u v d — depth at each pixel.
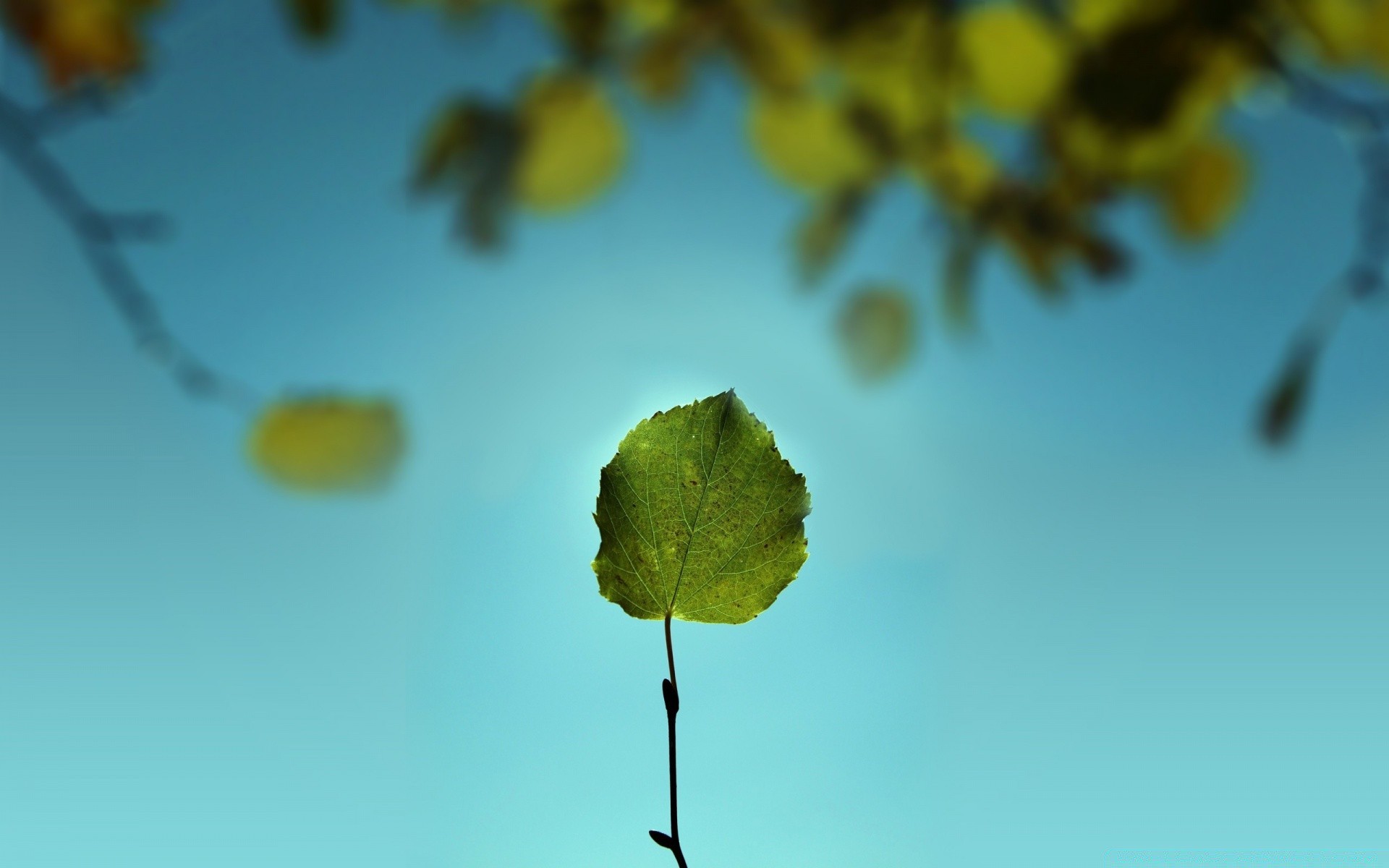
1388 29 0.74
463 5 0.84
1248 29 0.76
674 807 0.44
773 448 0.47
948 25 0.80
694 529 0.47
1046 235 0.85
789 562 0.47
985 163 0.85
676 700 0.45
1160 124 0.79
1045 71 0.80
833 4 0.81
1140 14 0.77
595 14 0.84
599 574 0.46
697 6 0.83
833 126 0.85
